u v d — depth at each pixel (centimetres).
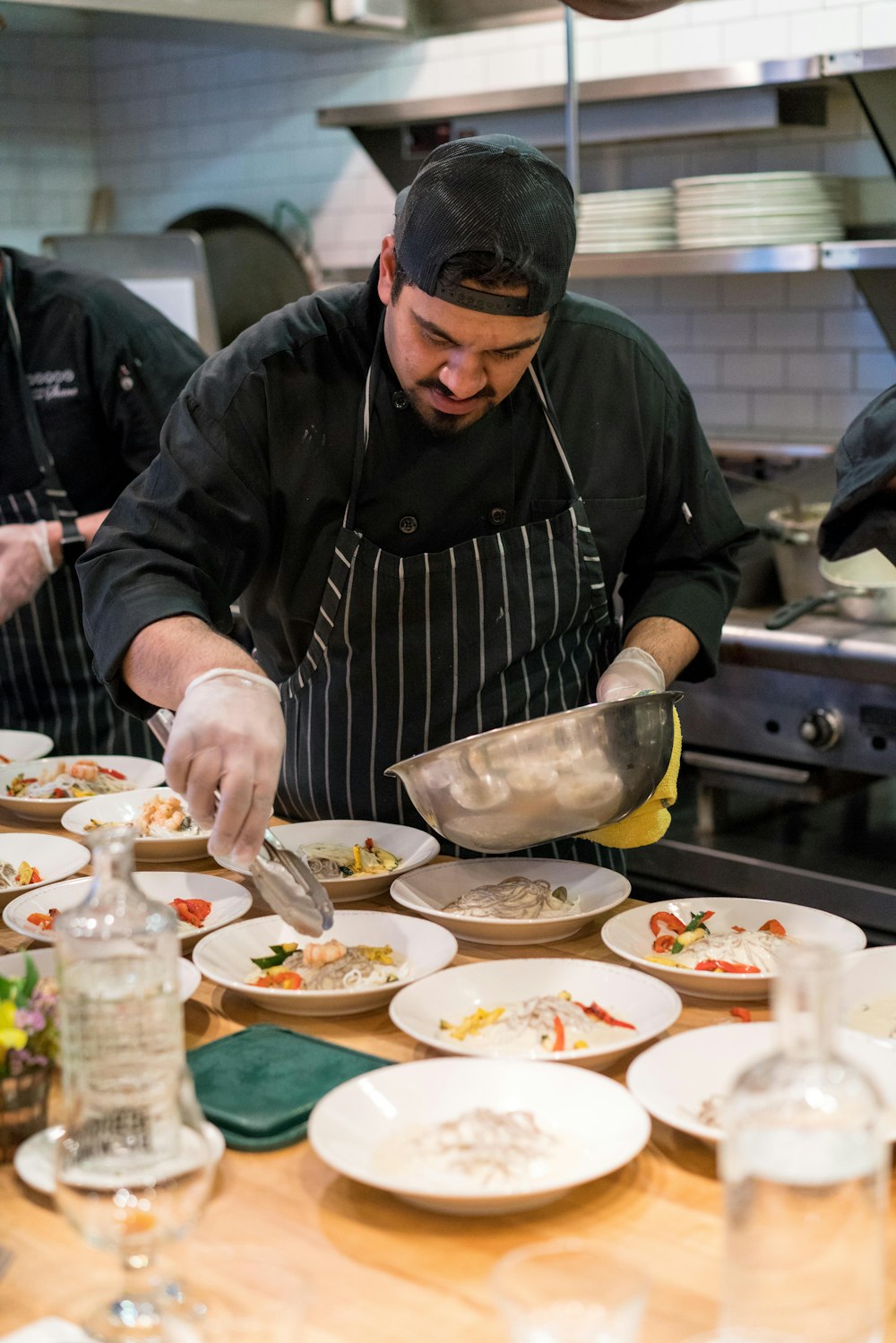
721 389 415
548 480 202
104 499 298
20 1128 123
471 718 201
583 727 157
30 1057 122
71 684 297
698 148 399
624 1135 118
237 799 148
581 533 202
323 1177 120
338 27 416
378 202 486
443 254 157
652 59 406
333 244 501
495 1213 114
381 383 191
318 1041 142
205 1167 100
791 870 298
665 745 166
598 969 152
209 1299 97
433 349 168
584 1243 90
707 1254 108
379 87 475
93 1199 97
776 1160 89
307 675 206
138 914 106
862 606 304
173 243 466
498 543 198
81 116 566
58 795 229
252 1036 144
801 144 378
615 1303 86
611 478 205
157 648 172
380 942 167
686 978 151
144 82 548
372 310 192
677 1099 127
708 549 218
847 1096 90
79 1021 101
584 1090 124
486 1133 116
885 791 322
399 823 205
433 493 196
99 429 292
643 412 207
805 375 397
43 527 278
